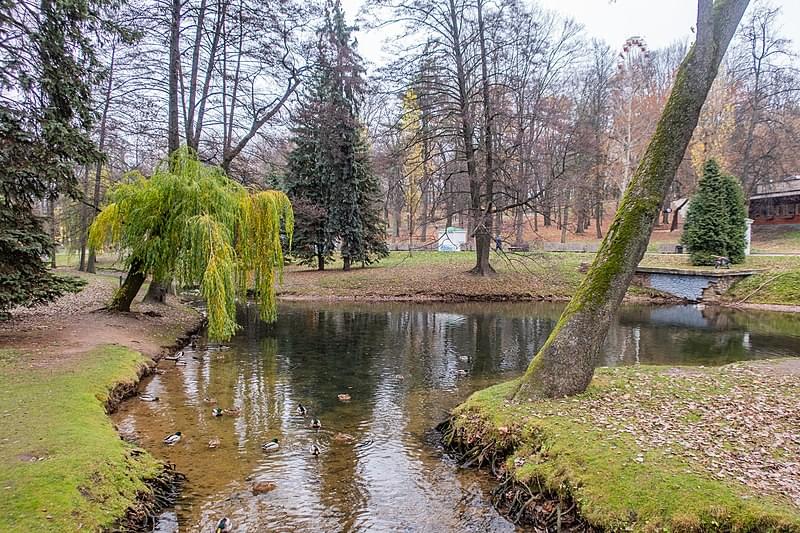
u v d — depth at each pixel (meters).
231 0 16.03
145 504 5.02
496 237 26.52
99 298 17.78
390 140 34.53
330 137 27.69
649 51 39.56
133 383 8.86
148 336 12.51
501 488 5.56
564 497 5.05
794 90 32.56
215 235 11.33
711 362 12.09
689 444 5.65
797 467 5.06
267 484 5.64
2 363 8.56
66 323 12.30
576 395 7.44
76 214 27.39
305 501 5.34
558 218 45.41
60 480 4.77
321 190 29.00
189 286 12.07
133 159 26.17
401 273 27.33
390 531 4.81
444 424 7.54
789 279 22.86
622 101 36.97
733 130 35.72
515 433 6.28
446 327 17.25
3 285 9.77
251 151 20.67
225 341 14.09
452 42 22.88
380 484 5.77
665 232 43.22
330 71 23.58
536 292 24.67
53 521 4.22
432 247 37.06
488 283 25.30
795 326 17.56
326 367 11.38
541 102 23.00
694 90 6.91
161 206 12.53
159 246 12.42
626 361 12.24
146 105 18.33
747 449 5.52
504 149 22.89
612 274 7.41
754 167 36.59
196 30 17.08
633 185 7.39
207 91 17.73
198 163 12.69
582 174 34.31
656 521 4.37
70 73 10.55
